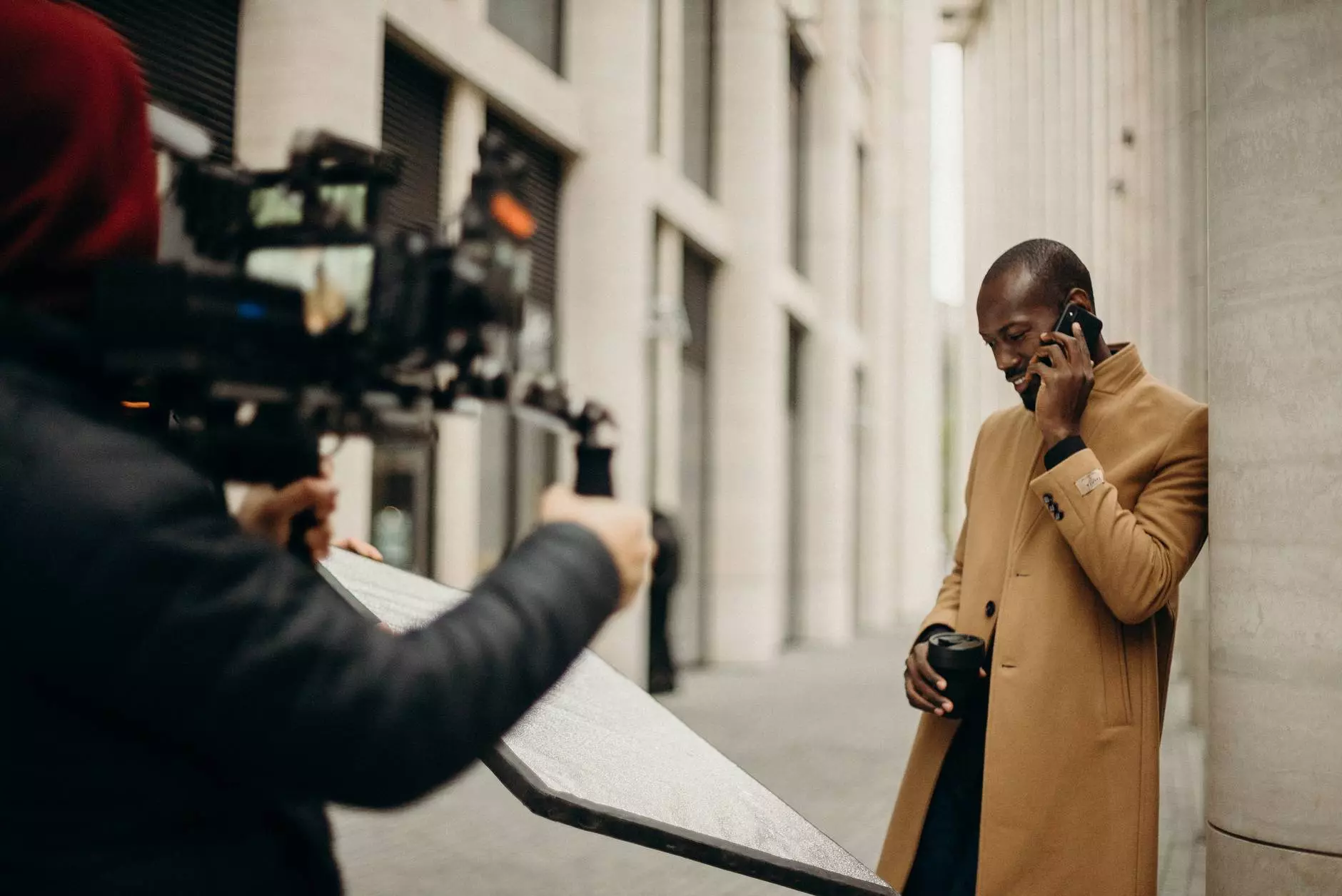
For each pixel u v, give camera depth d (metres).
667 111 13.00
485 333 0.78
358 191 0.79
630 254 10.85
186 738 0.68
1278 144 2.32
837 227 19.25
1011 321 2.13
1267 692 2.32
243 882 0.81
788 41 17.81
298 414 0.78
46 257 0.75
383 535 7.75
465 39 8.62
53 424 0.70
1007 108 23.44
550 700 1.27
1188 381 8.76
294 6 6.47
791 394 18.56
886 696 11.35
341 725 0.68
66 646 0.66
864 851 5.14
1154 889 2.07
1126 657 2.09
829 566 18.73
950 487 42.28
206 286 0.72
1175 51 10.59
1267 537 2.31
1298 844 2.28
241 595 0.69
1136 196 12.60
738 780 1.34
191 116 6.15
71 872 0.74
